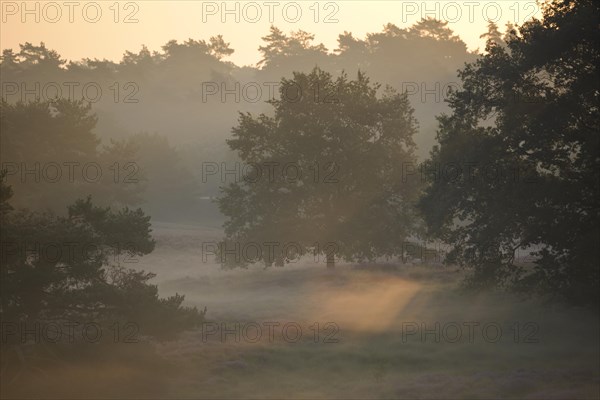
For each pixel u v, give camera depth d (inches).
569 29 3085.6
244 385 2369.6
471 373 2431.1
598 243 2829.7
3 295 2188.7
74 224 2388.0
